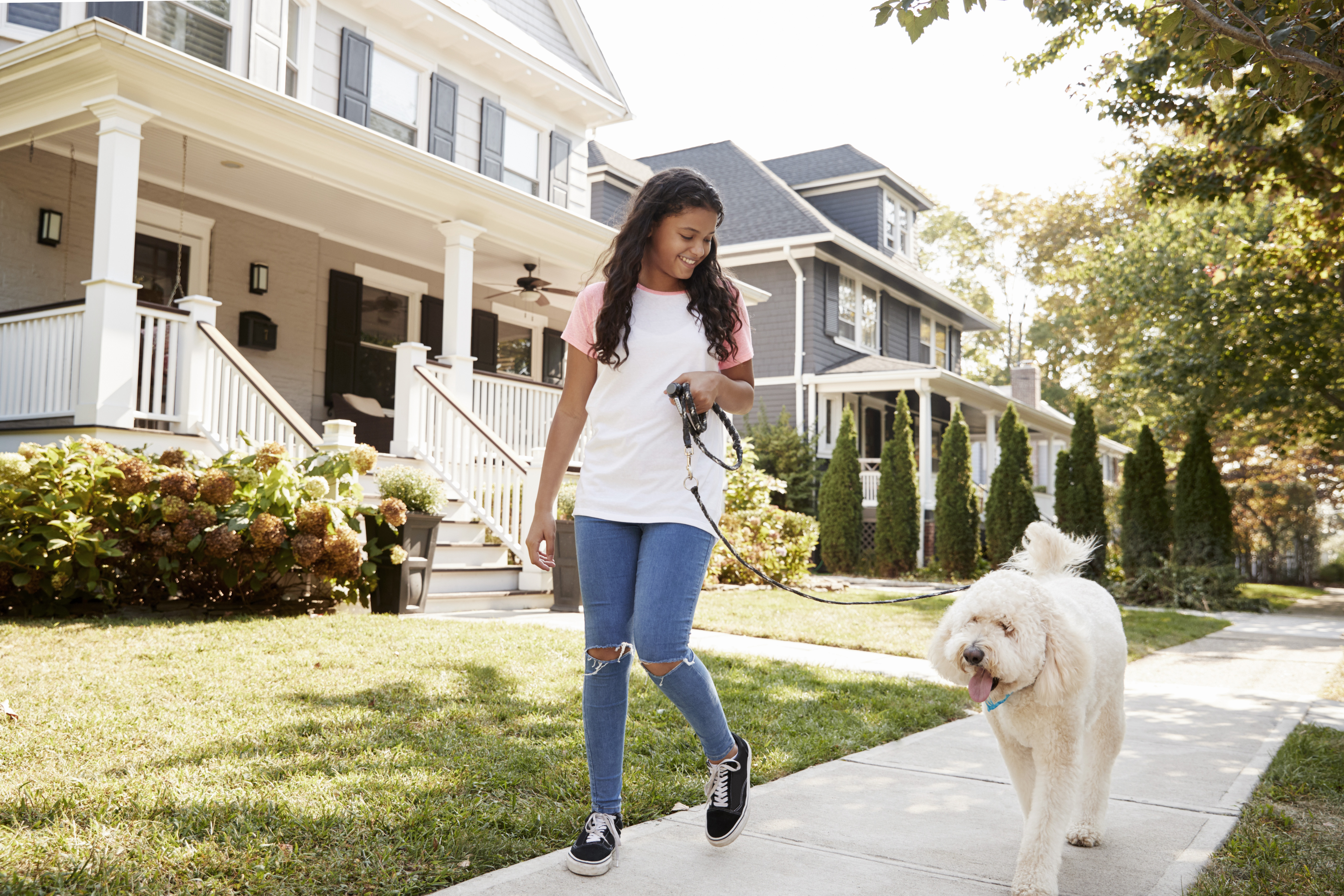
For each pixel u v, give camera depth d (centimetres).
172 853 218
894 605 1020
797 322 1945
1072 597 271
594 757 239
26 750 291
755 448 1836
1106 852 266
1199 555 1278
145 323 761
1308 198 976
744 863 242
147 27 856
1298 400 1386
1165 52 843
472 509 870
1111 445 3095
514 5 1352
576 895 215
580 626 678
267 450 636
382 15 1112
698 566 234
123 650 462
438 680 435
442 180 935
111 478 586
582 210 1435
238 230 1012
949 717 446
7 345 780
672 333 241
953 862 248
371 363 1177
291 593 667
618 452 236
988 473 2831
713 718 240
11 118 769
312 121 807
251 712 356
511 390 1049
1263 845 265
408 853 231
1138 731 436
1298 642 833
